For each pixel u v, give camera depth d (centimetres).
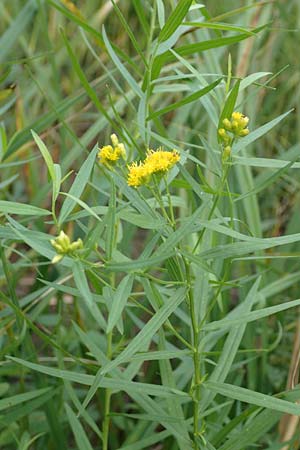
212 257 37
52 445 53
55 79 68
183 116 65
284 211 74
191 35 66
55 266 60
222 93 57
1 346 53
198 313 41
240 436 41
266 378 58
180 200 45
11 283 48
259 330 61
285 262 65
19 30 66
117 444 54
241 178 58
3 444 51
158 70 45
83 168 38
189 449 42
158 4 46
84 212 40
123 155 39
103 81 60
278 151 78
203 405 42
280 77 80
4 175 64
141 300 62
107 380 39
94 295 41
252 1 67
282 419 48
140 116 43
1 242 47
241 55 60
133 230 56
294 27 75
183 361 51
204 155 63
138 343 35
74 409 56
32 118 75
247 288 57
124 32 86
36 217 54
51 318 58
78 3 90
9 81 70
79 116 76
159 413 43
